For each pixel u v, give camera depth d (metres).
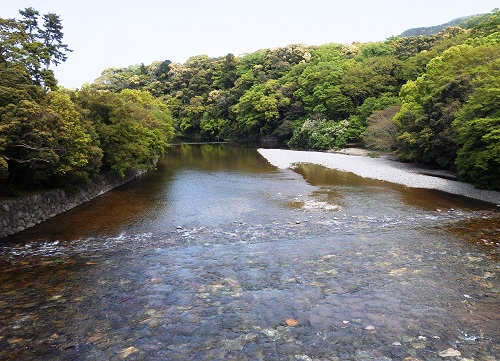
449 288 8.59
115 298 8.48
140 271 10.17
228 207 18.44
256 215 16.64
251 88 78.00
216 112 81.88
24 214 15.10
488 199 19.20
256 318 7.40
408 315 7.38
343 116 57.31
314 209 17.52
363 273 9.62
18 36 16.73
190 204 19.36
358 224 14.70
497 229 13.62
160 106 53.81
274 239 12.98
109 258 11.34
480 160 19.80
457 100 26.06
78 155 17.39
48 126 15.35
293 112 66.62
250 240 12.96
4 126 12.55
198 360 6.02
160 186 25.42
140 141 27.31
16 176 16.45
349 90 54.81
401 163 34.56
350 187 23.33
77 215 17.16
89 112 21.73
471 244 11.88
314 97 60.97
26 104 13.48
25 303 8.29
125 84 92.19
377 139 39.62
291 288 8.80
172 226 15.10
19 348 6.47
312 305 7.90
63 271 10.27
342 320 7.24
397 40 72.38
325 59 71.56
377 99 50.12
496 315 7.32
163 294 8.65
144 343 6.57
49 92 18.64
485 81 21.17
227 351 6.27
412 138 30.33
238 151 53.19
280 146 63.06
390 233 13.32
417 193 21.06
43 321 7.45
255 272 9.89
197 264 10.62
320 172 30.36
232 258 11.06
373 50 70.00
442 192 21.27
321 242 12.43
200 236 13.62
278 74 80.06
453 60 30.30
